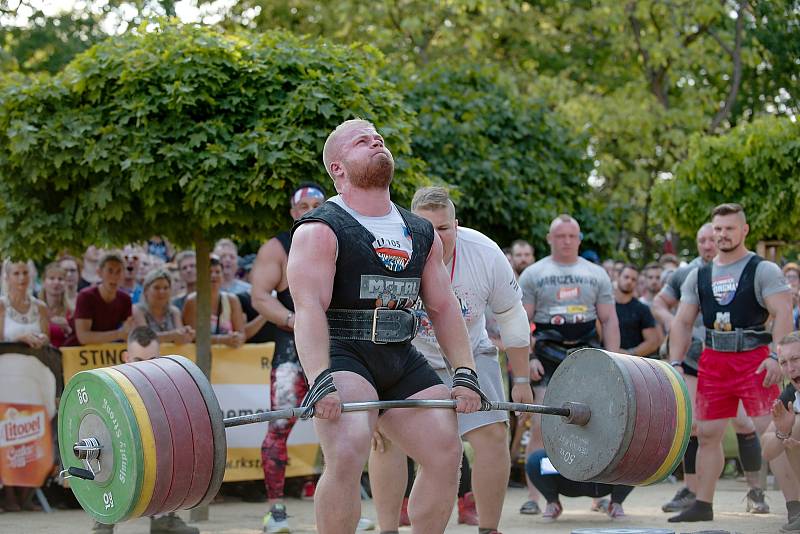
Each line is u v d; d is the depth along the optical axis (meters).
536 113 16.91
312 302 4.64
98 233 8.46
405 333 4.90
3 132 8.45
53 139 8.20
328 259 4.71
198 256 8.95
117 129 8.23
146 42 8.52
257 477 9.89
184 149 8.13
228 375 9.91
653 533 6.07
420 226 5.00
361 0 23.97
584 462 5.25
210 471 4.59
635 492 10.80
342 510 4.62
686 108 25.02
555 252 9.22
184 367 4.66
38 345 9.38
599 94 26.47
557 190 16.80
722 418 8.36
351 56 8.97
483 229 15.91
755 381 8.27
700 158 14.48
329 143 4.93
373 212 4.88
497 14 23.97
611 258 18.11
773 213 13.95
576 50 27.77
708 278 8.48
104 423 4.55
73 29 23.31
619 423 5.08
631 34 25.44
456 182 15.45
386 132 8.59
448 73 16.89
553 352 9.05
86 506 4.73
